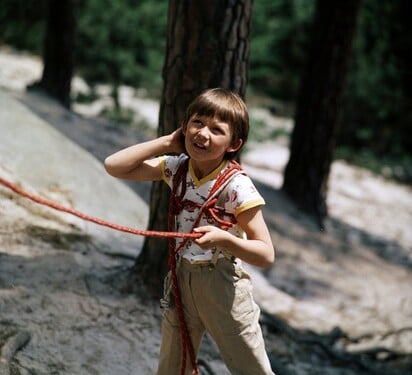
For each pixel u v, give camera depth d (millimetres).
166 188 4965
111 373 4043
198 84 4832
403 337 6938
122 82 15969
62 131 9250
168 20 4914
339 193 13367
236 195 2928
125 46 15461
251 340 3141
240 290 3098
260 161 14133
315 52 10211
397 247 10734
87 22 14930
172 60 4867
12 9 19531
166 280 3279
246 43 4949
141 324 4703
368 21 19328
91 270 5160
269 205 9914
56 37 11586
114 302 4824
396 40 19953
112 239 5910
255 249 2852
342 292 7867
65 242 5445
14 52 19188
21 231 5344
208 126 2877
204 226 2848
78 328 4367
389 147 19516
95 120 11023
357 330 6855
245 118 2959
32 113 7758
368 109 19578
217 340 3180
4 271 4730
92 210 6207
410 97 20234
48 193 6023
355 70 19000
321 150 10422
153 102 16766
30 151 6555
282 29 21297
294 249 8758
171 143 3168
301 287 7699
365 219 11992
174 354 3312
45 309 4441
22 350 3945
